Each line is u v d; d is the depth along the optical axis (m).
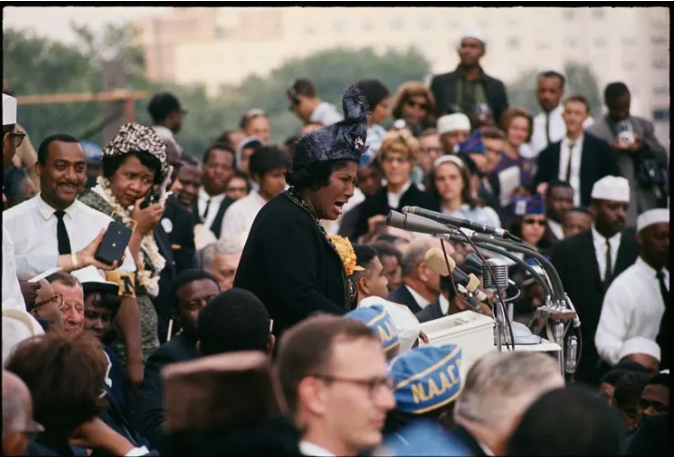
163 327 10.94
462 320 8.44
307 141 7.94
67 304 8.34
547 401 5.02
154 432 8.05
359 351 5.62
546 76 19.31
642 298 13.45
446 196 15.14
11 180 11.62
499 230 8.53
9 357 6.56
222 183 15.98
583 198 17.69
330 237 8.25
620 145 17.50
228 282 11.18
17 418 5.75
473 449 5.80
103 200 9.91
